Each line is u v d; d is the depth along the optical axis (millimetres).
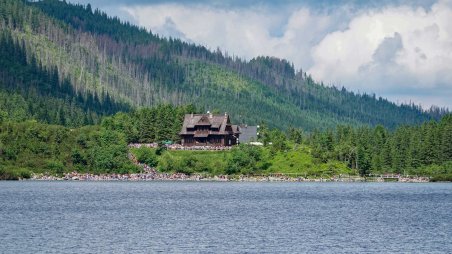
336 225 139250
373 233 128375
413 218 153125
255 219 148375
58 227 133250
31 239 118375
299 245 114438
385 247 113375
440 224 142625
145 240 118375
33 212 158750
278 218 150625
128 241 117188
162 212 161250
